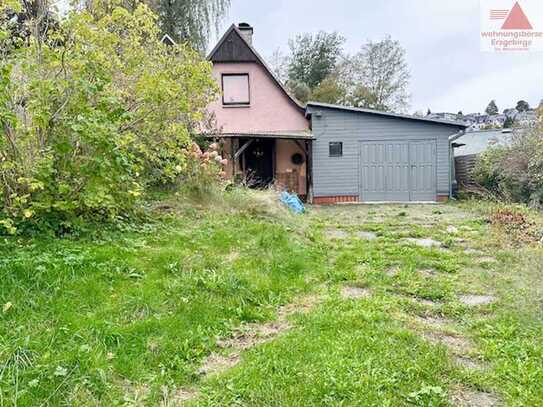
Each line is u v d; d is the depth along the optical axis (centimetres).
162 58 595
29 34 483
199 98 655
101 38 502
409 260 504
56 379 212
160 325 280
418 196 1314
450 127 1298
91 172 421
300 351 263
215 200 716
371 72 2659
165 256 404
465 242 625
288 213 773
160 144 603
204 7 1762
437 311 344
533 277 365
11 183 412
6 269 304
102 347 245
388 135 1311
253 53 1366
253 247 502
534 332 296
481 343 284
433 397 217
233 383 228
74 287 307
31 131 412
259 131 1355
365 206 1194
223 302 335
